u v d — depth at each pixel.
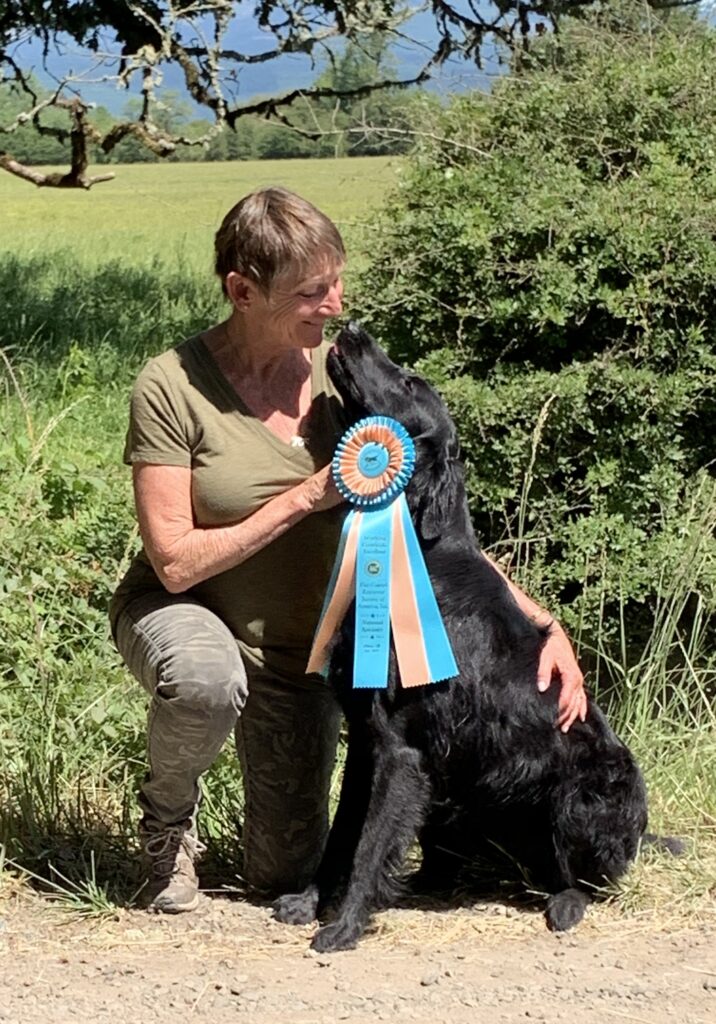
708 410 5.23
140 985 3.19
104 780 4.40
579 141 5.70
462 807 3.73
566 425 5.07
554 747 3.63
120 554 5.42
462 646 3.55
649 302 5.10
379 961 3.37
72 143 9.80
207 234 19.86
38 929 3.53
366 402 3.48
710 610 5.04
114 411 8.18
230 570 3.59
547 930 3.61
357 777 3.69
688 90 5.67
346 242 5.78
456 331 5.43
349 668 3.50
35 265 14.64
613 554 5.11
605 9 6.98
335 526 3.63
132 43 10.32
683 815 4.35
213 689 3.33
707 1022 3.04
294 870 3.81
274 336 3.40
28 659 4.61
